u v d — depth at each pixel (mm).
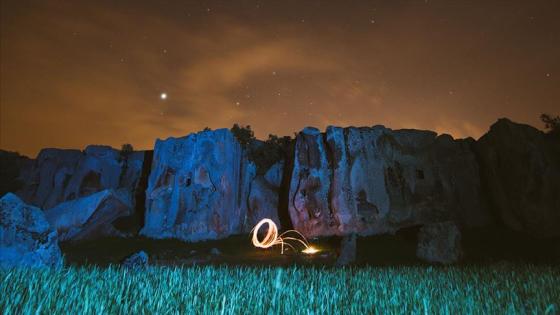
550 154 34438
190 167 40562
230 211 39781
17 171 51094
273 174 45750
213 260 26172
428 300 8664
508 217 33531
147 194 40812
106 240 35250
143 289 9078
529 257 25297
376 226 35156
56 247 17250
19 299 7211
